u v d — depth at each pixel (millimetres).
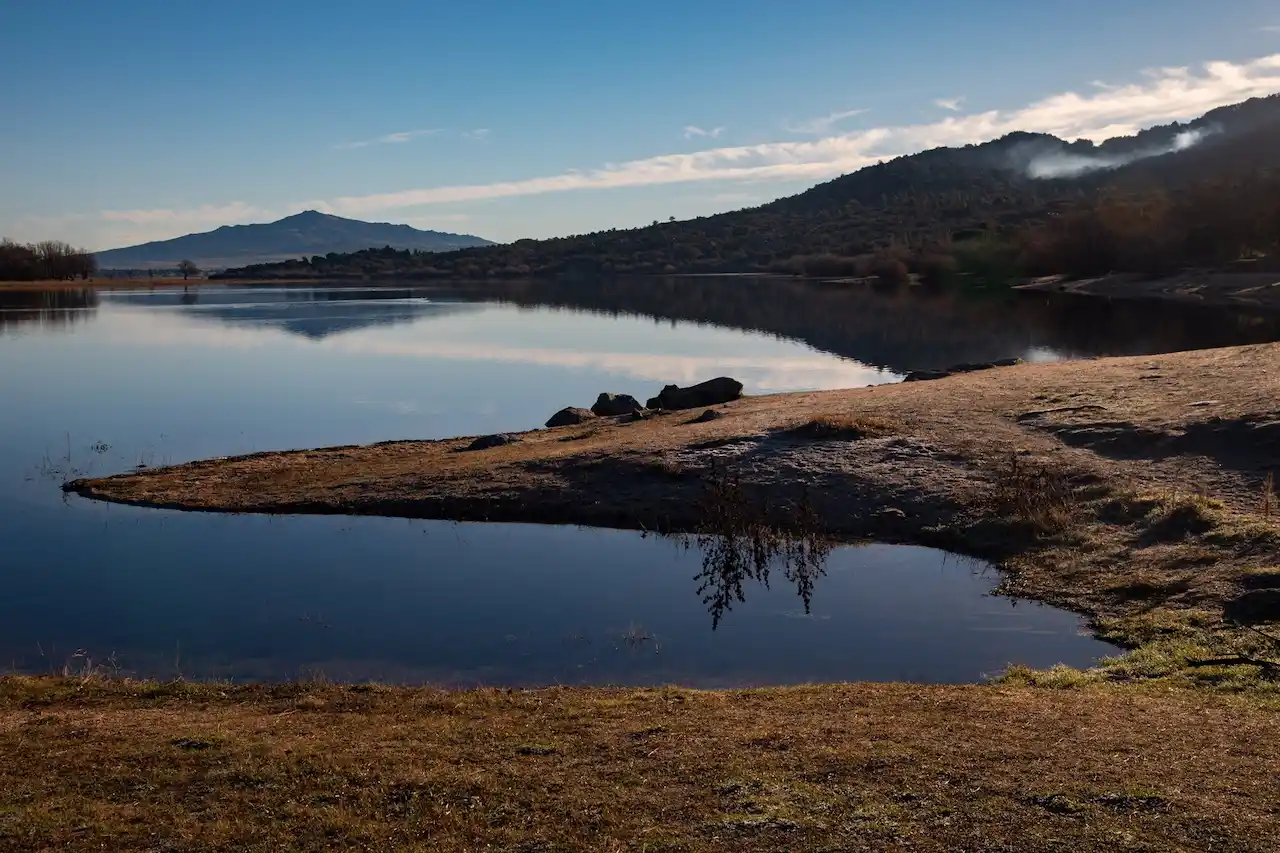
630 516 21516
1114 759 8398
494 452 26781
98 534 21297
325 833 7461
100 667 13664
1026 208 187375
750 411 28859
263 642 15109
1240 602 13727
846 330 67438
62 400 41688
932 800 7652
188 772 8609
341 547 20250
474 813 7699
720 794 7914
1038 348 53156
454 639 15141
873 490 21156
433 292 143375
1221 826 7082
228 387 45156
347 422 36125
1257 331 56031
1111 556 16766
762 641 14812
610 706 10711
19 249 171500
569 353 57562
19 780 8492
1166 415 22625
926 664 13680
